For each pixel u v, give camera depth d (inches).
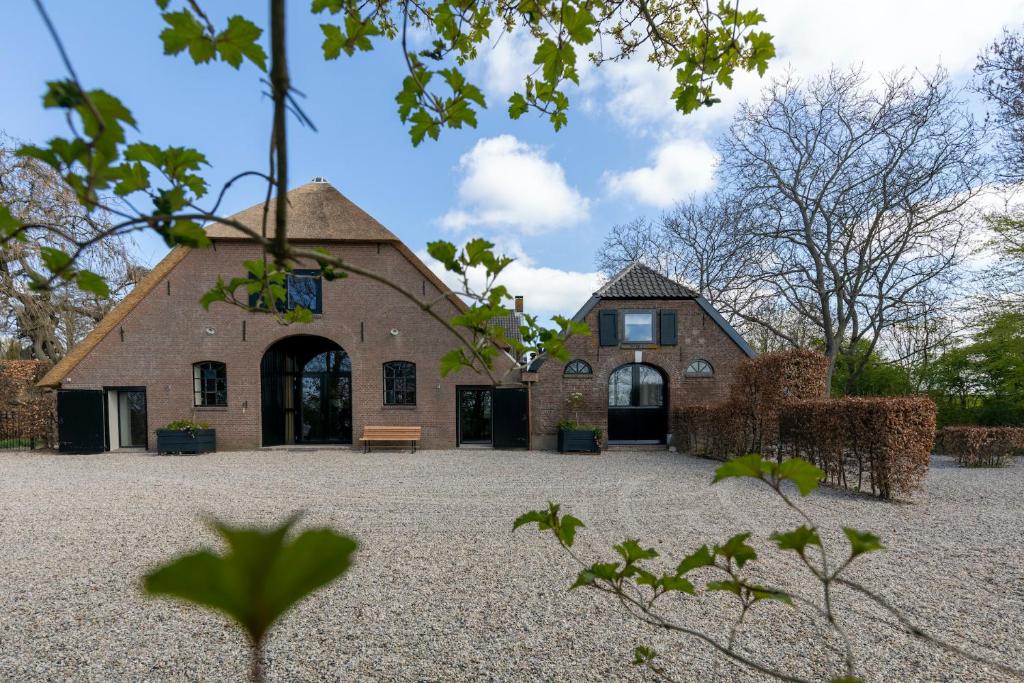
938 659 129.3
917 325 681.0
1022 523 251.8
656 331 557.0
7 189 458.6
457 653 131.9
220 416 530.9
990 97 554.3
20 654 132.4
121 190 34.1
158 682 120.2
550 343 56.8
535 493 324.5
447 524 249.6
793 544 34.7
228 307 533.3
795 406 378.3
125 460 471.8
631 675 122.0
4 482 362.3
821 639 138.4
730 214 707.4
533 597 164.9
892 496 297.3
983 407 617.3
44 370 621.6
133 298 530.6
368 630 143.4
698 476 388.2
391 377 553.3
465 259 49.1
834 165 662.5
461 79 54.6
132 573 188.1
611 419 573.6
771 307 738.8
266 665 126.3
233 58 35.0
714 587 42.5
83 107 24.5
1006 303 593.6
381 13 85.7
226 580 10.8
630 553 46.5
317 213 565.6
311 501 301.0
